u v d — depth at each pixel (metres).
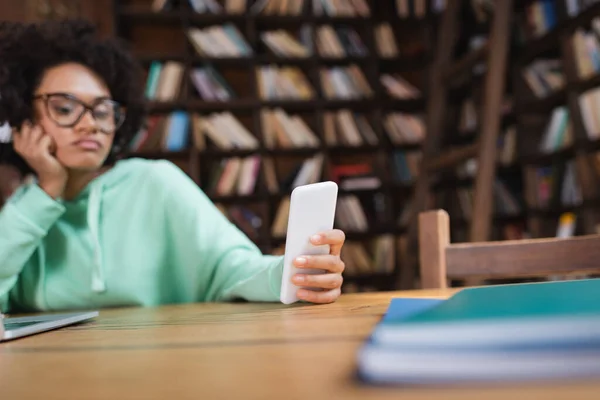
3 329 0.50
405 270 2.89
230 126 3.25
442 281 1.02
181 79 3.24
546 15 2.90
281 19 3.42
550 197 2.82
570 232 2.81
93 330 0.57
